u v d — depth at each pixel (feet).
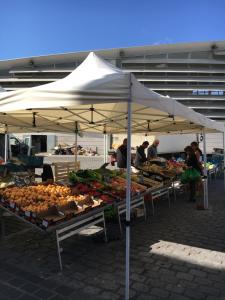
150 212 27.35
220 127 32.99
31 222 14.85
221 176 61.05
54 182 21.70
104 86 12.25
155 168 32.71
